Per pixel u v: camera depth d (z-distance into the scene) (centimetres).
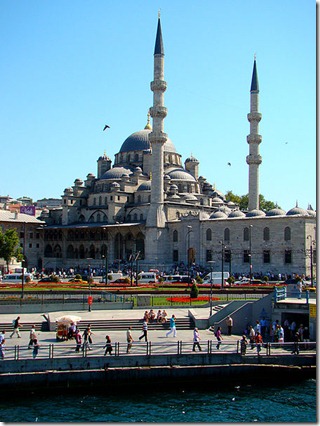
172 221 15325
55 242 18112
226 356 5291
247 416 4347
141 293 9031
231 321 6519
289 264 13025
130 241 16488
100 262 16338
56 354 5100
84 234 17412
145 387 5025
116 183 17338
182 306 7912
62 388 4872
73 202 18388
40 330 6538
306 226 12875
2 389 4756
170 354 5181
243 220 13912
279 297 6775
